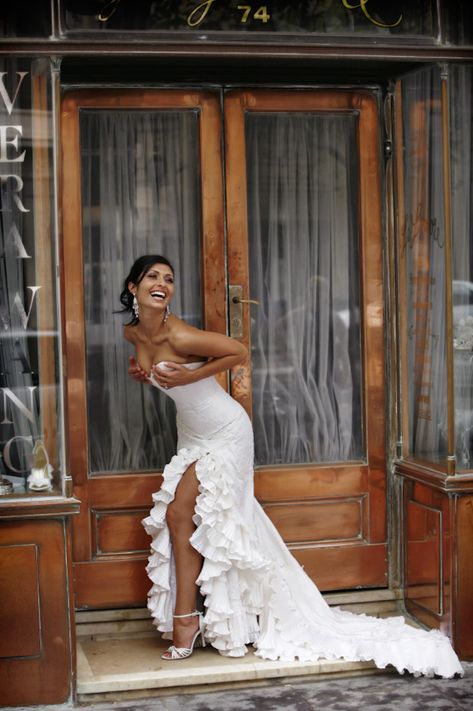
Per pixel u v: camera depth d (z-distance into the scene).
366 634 3.88
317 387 4.34
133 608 4.11
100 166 4.12
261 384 4.29
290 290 4.31
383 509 4.32
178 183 4.18
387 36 3.80
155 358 3.80
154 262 3.74
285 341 4.30
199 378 3.73
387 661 3.70
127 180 4.15
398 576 4.31
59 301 3.53
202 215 4.16
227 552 3.71
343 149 4.31
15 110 3.51
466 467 3.88
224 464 3.76
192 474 3.80
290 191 4.29
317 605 3.95
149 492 4.12
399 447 4.31
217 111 4.16
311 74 4.22
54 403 3.52
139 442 4.18
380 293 4.31
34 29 3.51
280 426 4.30
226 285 4.20
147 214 4.17
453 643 3.85
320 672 3.73
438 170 3.95
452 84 3.91
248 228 4.25
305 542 4.27
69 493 3.50
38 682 3.51
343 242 4.34
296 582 3.95
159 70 4.07
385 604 4.30
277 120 4.26
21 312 3.53
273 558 3.93
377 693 3.59
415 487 4.16
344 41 3.78
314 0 3.75
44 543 3.50
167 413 4.20
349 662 3.75
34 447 3.52
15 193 3.53
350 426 4.35
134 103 4.10
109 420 4.16
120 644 4.00
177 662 3.77
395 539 4.32
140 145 4.15
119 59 3.90
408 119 4.18
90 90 4.06
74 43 3.54
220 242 4.18
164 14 3.63
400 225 4.28
